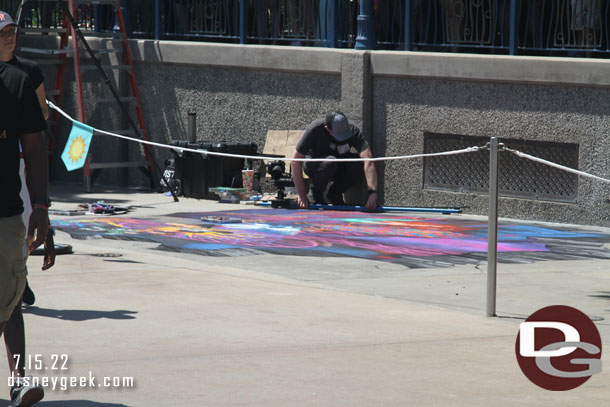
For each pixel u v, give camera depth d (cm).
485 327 1054
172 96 2547
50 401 772
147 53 2555
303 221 1978
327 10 2308
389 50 2239
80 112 2495
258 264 1472
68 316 1074
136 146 2623
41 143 754
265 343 966
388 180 2216
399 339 991
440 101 2117
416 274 1405
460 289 1289
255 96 2403
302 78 2317
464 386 823
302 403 769
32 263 1417
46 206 767
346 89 2227
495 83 2033
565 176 1977
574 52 2036
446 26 2156
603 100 1900
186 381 829
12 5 2783
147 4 2628
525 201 2020
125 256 1512
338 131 2186
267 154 2353
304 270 1424
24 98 733
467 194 2105
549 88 1964
